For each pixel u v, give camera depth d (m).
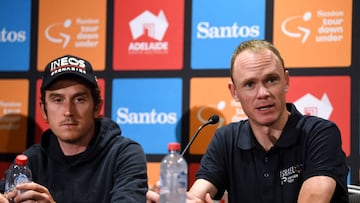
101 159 2.48
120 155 2.46
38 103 3.30
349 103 2.98
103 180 2.44
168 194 1.92
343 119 2.99
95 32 3.27
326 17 3.02
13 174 2.33
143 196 2.32
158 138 3.19
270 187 2.36
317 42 3.03
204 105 3.14
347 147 2.97
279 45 3.07
